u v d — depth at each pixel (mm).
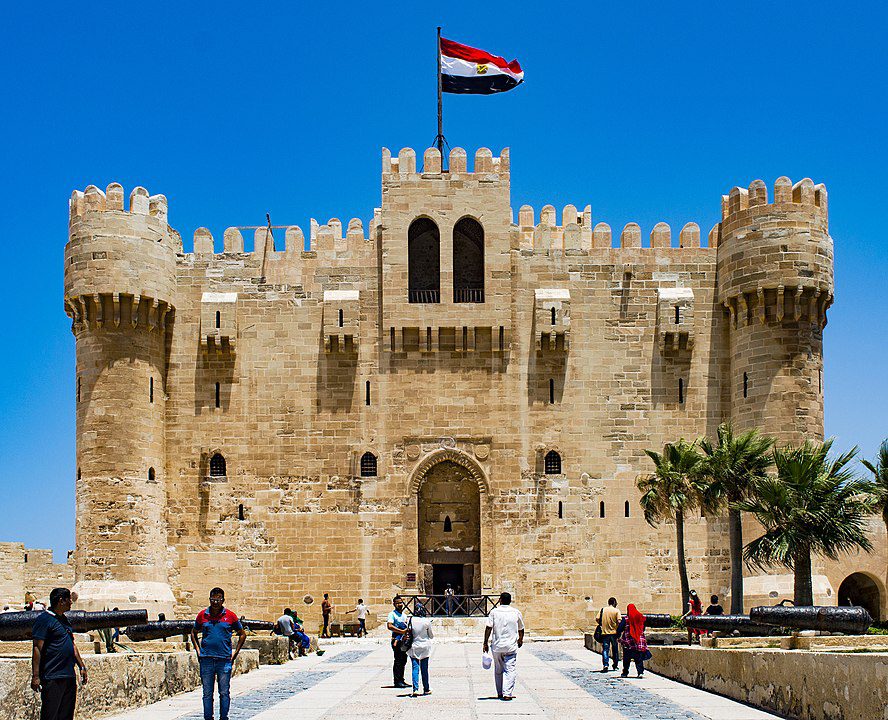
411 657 28484
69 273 57562
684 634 43062
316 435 58844
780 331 56938
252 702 26922
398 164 60375
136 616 28234
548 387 59188
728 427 48000
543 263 60250
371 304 59938
